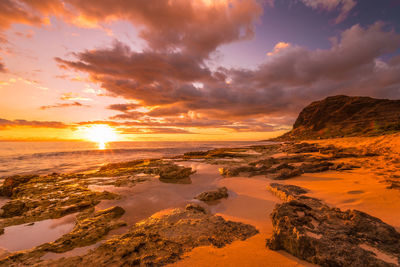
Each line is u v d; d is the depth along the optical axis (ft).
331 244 10.89
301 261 10.71
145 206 24.27
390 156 44.70
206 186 33.37
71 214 22.77
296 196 21.02
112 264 11.34
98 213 21.50
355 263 9.59
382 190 20.80
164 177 39.81
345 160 47.52
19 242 17.01
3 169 65.51
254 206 21.59
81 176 45.93
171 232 14.94
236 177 38.34
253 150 111.55
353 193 21.22
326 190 23.75
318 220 13.65
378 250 10.52
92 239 15.69
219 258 11.29
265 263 10.66
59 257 13.19
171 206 24.04
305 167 40.75
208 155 85.71
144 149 164.14
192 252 12.09
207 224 16.25
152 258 11.62
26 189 35.32
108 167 63.46
